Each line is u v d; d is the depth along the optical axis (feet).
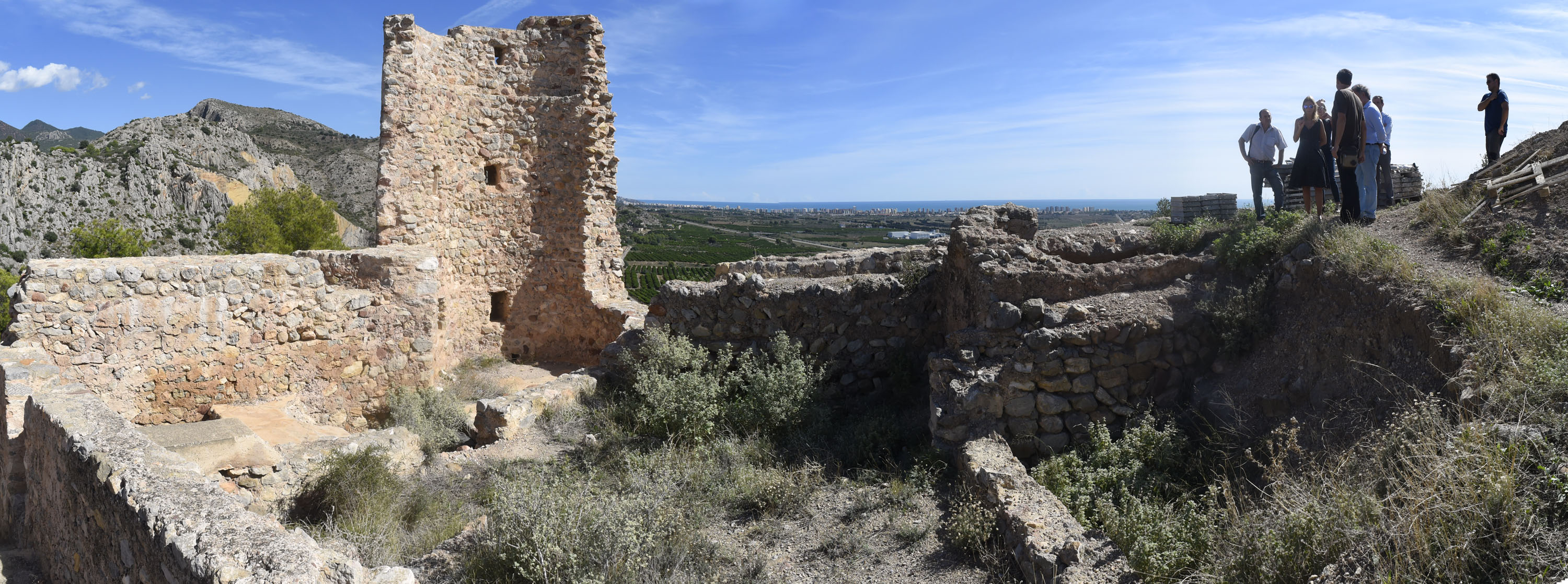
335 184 228.22
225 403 29.86
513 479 21.65
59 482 17.29
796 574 16.78
